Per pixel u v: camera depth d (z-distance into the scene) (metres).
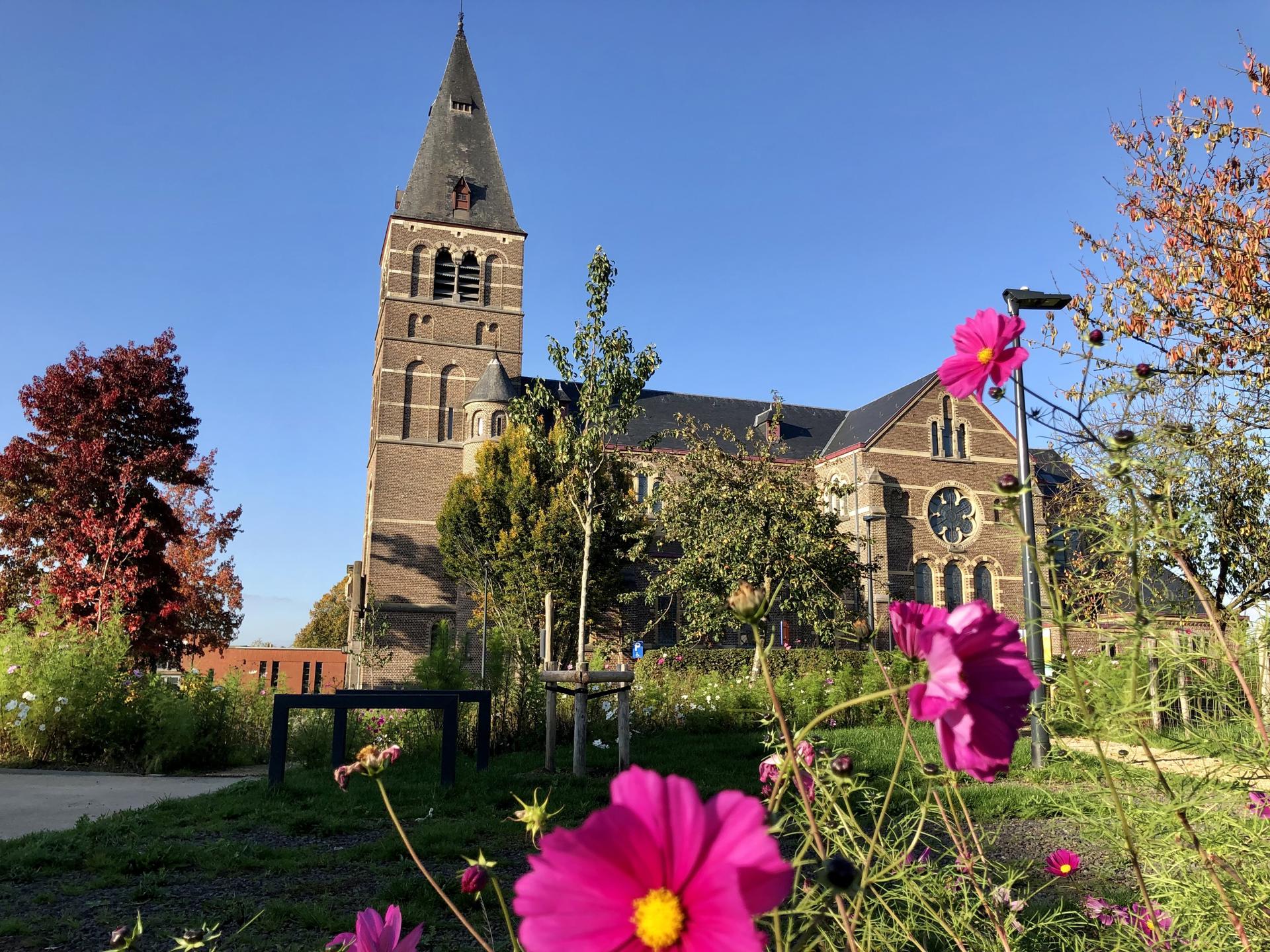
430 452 34.31
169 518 19.88
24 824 6.06
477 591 28.80
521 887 0.65
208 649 29.09
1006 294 9.46
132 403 20.02
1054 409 2.37
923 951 1.88
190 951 1.35
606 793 7.26
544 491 28.19
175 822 6.09
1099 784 1.88
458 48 40.03
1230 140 8.18
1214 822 1.81
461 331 35.97
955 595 34.75
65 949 3.66
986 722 0.84
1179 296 7.86
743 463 23.38
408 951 1.25
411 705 7.66
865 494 34.00
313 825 6.12
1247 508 2.74
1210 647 1.94
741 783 7.69
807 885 1.40
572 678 8.50
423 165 37.66
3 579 18.77
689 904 0.61
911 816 1.86
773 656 17.56
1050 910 3.19
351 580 23.88
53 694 9.54
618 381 12.87
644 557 24.70
